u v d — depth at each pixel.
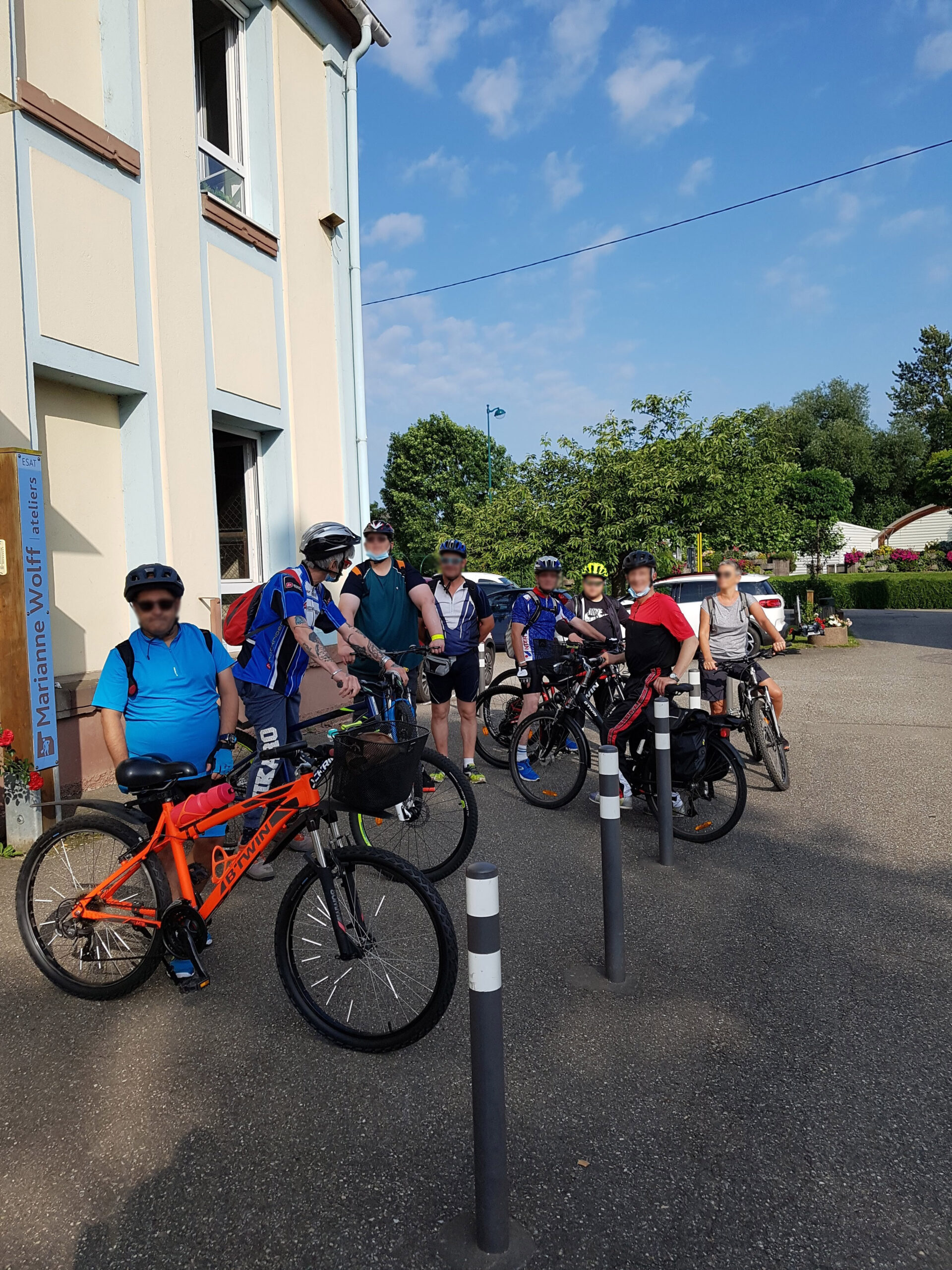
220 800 3.22
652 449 18.78
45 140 5.74
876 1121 2.58
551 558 6.95
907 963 3.60
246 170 8.27
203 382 7.31
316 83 9.13
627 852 5.03
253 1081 2.81
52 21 6.11
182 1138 2.53
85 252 6.09
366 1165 2.41
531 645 7.04
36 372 5.91
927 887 4.45
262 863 4.55
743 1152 2.45
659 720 4.75
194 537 7.18
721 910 4.16
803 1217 2.21
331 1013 3.05
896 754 7.61
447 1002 2.84
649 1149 2.47
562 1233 2.16
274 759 3.19
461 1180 2.35
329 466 9.30
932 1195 2.28
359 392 9.85
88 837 3.40
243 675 4.56
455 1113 2.63
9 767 4.86
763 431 21.53
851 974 3.51
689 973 3.53
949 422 71.75
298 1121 2.60
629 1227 2.18
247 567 8.62
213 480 7.44
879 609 38.94
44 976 3.52
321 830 3.19
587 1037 3.06
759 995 3.34
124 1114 2.64
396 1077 2.83
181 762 3.28
